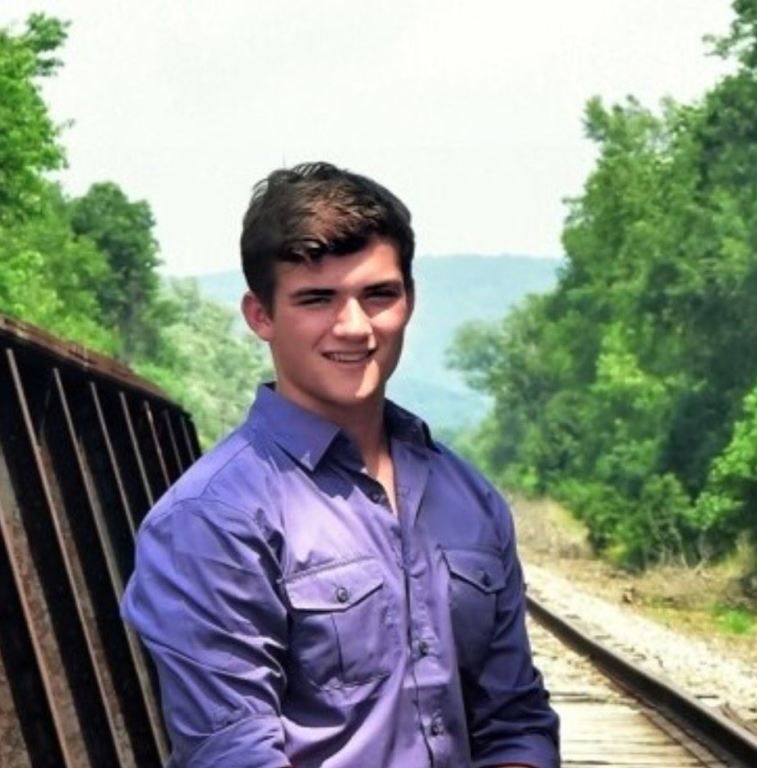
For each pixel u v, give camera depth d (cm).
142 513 1173
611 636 2855
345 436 344
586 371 10525
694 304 6594
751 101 6819
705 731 1677
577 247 11394
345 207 339
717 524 5053
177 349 15400
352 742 336
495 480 14825
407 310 352
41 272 9612
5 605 677
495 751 368
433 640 344
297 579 336
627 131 9800
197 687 330
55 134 5456
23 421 798
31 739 670
